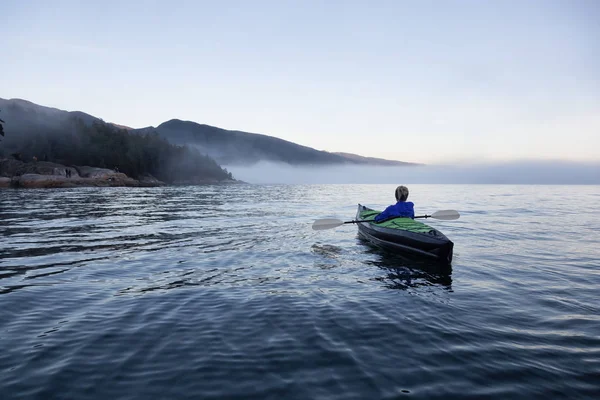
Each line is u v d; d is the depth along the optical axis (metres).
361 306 3.95
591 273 5.40
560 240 8.30
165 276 5.11
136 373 2.52
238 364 2.66
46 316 3.57
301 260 6.24
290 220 12.10
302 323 3.46
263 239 8.31
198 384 2.39
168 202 21.20
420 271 5.52
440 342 3.05
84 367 2.60
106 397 2.24
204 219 12.27
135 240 8.02
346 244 7.77
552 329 3.32
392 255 6.69
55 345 2.94
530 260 6.29
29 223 10.67
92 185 46.59
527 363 2.68
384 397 2.25
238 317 3.60
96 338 3.08
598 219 12.52
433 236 6.21
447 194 31.61
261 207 17.89
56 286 4.55
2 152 61.84
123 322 3.44
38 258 6.14
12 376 2.46
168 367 2.61
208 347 2.93
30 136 73.44
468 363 2.68
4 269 5.39
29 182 37.88
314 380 2.45
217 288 4.56
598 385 2.38
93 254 6.51
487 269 5.66
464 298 4.24
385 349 2.92
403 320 3.55
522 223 11.44
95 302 3.99
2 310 3.70
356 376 2.50
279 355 2.81
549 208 17.08
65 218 12.05
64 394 2.26
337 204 20.22
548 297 4.27
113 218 12.28
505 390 2.33
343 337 3.15
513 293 4.43
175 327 3.33
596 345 2.98
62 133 74.31
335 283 4.85
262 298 4.19
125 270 5.43
